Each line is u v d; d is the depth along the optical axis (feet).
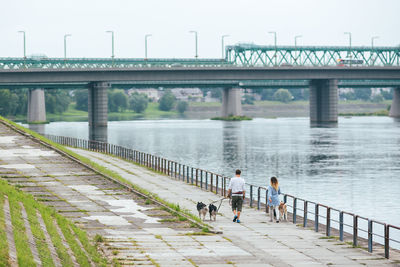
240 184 188.24
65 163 304.50
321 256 141.38
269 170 457.27
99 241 149.18
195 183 301.43
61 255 116.57
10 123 437.17
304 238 164.86
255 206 230.07
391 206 301.22
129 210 198.49
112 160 417.69
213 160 529.04
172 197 246.88
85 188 241.35
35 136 397.80
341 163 506.89
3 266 90.89
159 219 184.34
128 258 133.08
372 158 546.67
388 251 141.08
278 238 163.63
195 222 177.58
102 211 196.24
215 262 131.54
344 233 178.09
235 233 169.37
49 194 225.15
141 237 157.17
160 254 138.31
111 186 247.50
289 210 271.69
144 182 297.33
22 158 317.01
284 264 131.44
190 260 132.98
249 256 138.51
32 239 117.19
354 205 305.12
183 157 554.87
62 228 145.89
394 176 419.13
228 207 223.51
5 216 124.98
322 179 405.59
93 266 120.98
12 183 247.29
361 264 134.10
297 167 477.36
